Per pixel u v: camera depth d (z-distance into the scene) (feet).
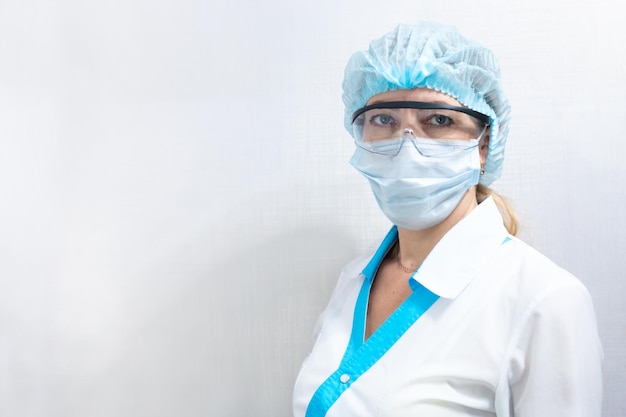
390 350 2.32
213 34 3.52
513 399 2.18
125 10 3.63
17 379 3.80
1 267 3.79
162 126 3.60
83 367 3.73
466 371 2.16
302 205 3.44
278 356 3.50
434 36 2.48
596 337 2.15
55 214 3.74
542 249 3.18
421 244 2.66
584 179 3.13
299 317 3.47
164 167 3.61
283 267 3.48
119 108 3.65
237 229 3.53
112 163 3.67
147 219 3.64
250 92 3.48
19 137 3.76
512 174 3.19
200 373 3.60
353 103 2.79
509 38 3.16
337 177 3.39
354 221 3.38
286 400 3.50
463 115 2.47
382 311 2.63
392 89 2.46
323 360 2.52
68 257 3.73
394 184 2.43
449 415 2.15
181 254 3.60
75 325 3.73
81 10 3.68
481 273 2.35
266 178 3.48
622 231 3.10
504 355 2.13
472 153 2.48
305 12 3.39
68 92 3.71
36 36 3.74
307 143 3.42
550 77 3.13
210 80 3.53
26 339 3.79
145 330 3.66
